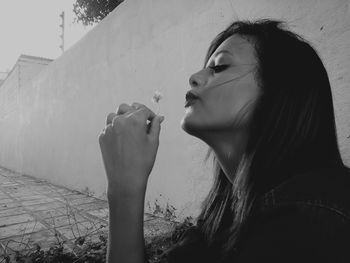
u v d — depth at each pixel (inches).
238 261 16.2
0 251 106.6
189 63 123.0
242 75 23.4
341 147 72.3
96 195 198.2
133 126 26.6
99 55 195.9
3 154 472.1
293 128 21.3
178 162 129.3
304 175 17.7
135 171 25.7
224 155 25.2
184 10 126.3
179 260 31.3
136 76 158.4
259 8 94.5
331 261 13.2
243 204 21.6
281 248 14.4
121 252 25.1
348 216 14.3
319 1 77.9
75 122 229.9
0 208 174.2
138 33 156.9
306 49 23.9
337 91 73.5
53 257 94.3
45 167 291.6
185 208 124.3
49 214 158.2
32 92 338.6
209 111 23.6
